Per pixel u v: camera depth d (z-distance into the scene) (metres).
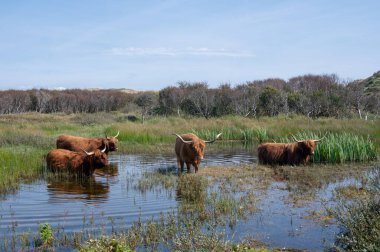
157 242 7.37
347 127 24.53
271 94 39.06
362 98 40.16
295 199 10.27
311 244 7.25
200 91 40.81
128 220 8.61
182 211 9.20
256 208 9.48
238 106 38.50
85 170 13.55
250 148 21.61
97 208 9.59
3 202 10.10
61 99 51.16
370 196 8.49
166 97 42.25
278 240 7.47
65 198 10.54
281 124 27.78
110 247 6.53
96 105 50.69
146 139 23.64
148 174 13.64
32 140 20.84
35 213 9.15
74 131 27.38
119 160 17.14
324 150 16.55
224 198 9.98
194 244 7.00
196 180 12.09
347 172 13.84
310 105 37.97
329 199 10.27
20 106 51.59
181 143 14.31
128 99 52.97
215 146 22.48
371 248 6.07
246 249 6.78
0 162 14.05
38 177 13.28
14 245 7.18
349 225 7.23
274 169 14.71
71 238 7.52
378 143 19.94
